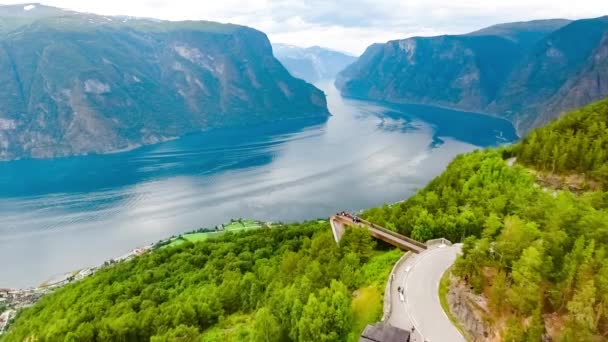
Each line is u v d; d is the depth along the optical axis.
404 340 52.38
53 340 100.94
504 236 70.06
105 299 123.81
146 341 97.69
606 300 51.44
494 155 139.12
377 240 102.44
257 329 68.50
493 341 54.62
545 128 144.88
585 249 60.41
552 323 54.31
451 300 65.44
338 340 62.62
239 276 119.44
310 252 107.00
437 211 104.81
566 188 113.81
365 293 73.44
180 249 172.50
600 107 142.25
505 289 60.62
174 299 113.69
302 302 70.50
